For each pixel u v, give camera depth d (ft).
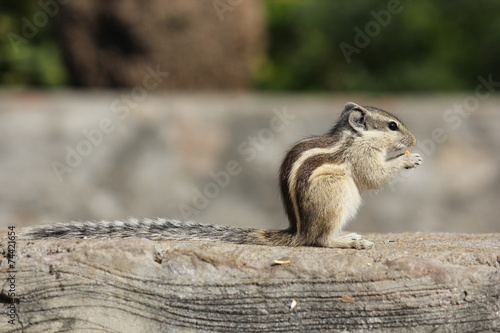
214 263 20.89
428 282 20.12
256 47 62.64
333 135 27.25
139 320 21.08
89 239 22.40
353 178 26.71
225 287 20.77
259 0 68.54
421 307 20.17
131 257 21.08
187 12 58.03
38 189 49.52
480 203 48.96
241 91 61.77
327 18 69.56
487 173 48.96
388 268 20.27
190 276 20.88
